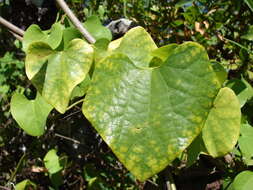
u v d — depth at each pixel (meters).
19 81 0.73
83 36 0.29
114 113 0.20
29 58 0.23
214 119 0.23
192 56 0.20
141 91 0.20
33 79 0.22
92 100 0.20
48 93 0.22
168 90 0.20
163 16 0.53
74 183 0.68
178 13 0.54
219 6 0.52
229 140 0.23
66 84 0.22
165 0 0.54
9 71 0.73
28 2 0.53
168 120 0.19
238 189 0.28
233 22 0.50
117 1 0.60
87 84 0.29
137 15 0.55
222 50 0.51
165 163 0.19
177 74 0.20
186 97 0.20
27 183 0.53
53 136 0.64
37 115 0.28
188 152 0.25
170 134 0.19
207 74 0.20
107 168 0.65
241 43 0.49
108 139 0.19
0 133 0.72
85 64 0.22
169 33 0.52
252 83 0.45
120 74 0.21
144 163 0.19
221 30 0.51
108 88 0.20
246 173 0.29
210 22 0.50
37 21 0.53
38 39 0.30
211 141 0.23
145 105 0.20
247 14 0.49
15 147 0.72
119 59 0.21
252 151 0.31
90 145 0.67
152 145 0.19
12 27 0.32
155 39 0.53
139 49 0.24
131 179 0.65
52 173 0.55
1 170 0.72
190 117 0.19
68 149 0.68
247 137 0.32
